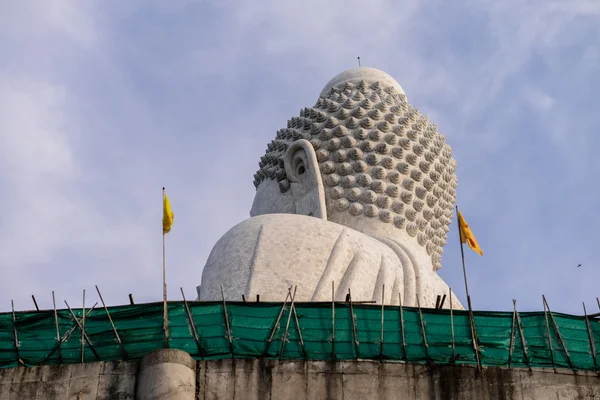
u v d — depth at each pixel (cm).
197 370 2888
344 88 4409
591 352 3062
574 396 2952
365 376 2911
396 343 3008
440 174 4250
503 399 2927
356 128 4178
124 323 3025
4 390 2878
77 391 2869
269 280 3528
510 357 3027
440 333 3048
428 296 3791
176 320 3019
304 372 2905
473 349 3027
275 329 2995
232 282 3547
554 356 3044
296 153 4191
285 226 3716
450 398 2909
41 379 2894
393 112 4241
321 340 3000
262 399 2861
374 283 3653
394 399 2889
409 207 4091
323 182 4094
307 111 4316
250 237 3688
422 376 2930
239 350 2967
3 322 3033
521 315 3106
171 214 3170
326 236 3694
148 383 2825
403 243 4019
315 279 3556
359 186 4075
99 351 2983
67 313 3047
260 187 4322
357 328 3027
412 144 4191
